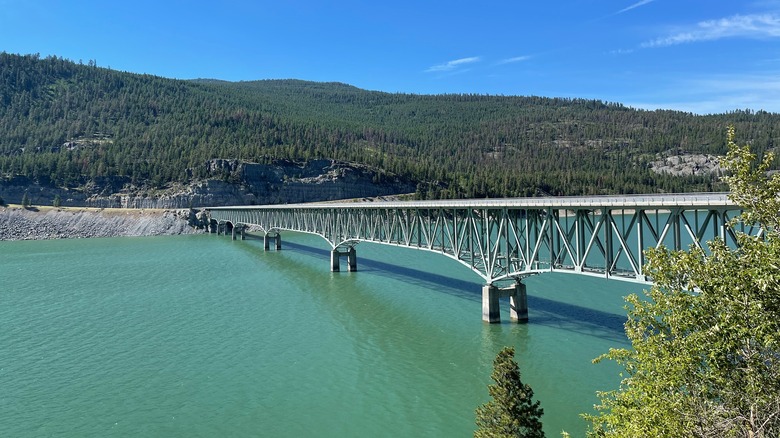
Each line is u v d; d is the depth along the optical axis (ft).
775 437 38.91
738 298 41.27
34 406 101.40
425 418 91.97
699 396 43.93
